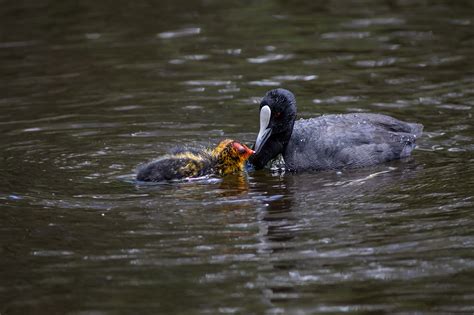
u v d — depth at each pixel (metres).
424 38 21.61
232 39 22.09
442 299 9.39
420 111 16.80
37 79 19.64
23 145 15.41
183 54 21.11
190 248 10.88
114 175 13.84
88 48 21.75
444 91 17.88
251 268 10.28
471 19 23.06
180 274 10.13
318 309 9.27
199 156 14.06
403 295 9.53
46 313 9.25
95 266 10.39
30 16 24.75
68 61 20.81
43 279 10.08
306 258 10.54
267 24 23.38
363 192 12.98
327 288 9.73
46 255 10.72
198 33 22.70
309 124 15.08
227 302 9.45
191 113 17.09
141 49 21.56
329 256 10.56
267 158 14.75
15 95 18.56
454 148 14.95
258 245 10.93
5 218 11.92
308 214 12.04
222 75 19.45
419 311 9.16
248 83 18.86
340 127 14.88
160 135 15.89
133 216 12.00
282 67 19.88
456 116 16.47
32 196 12.80
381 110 16.92
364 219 11.75
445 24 22.70
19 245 11.03
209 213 12.12
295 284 9.86
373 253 10.61
